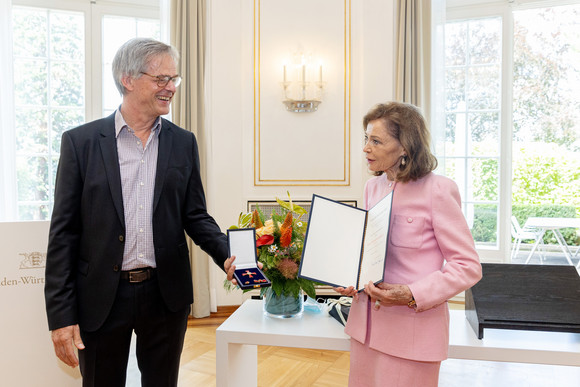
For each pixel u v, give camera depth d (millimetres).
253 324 1783
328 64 4457
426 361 1333
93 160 1572
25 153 4332
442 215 1346
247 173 4562
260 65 4484
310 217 1499
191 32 4203
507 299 1716
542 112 4574
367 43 4344
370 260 1392
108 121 1642
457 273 1284
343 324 1763
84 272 1562
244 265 1638
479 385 2785
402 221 1398
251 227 1763
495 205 4496
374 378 1453
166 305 1631
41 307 2197
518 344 1585
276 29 4457
